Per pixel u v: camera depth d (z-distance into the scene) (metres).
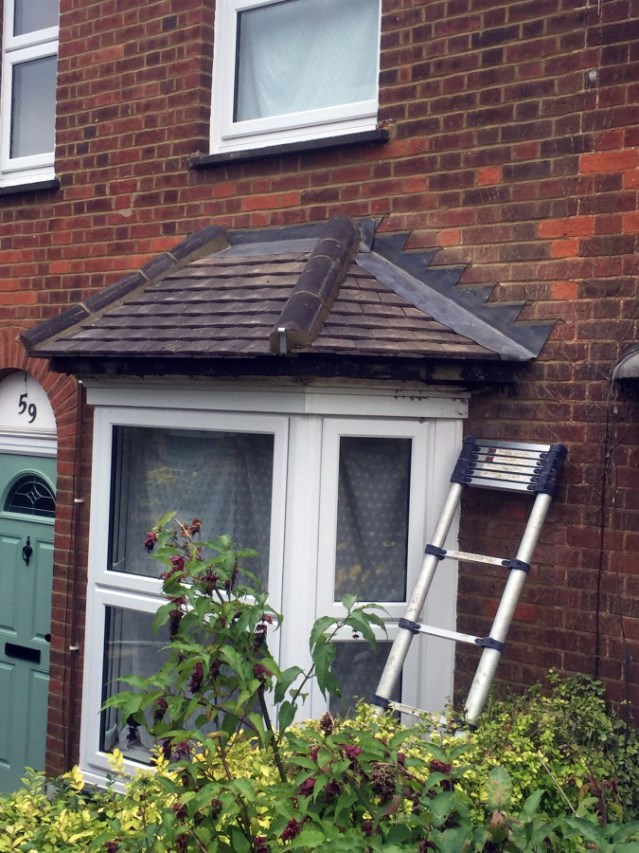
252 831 2.73
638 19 4.14
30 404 6.28
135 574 5.02
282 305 4.30
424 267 4.64
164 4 5.63
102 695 5.11
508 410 4.36
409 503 4.48
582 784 3.49
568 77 4.30
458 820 2.58
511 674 4.29
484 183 4.50
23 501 6.36
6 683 6.27
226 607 2.75
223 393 4.55
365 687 4.52
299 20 5.37
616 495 4.09
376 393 4.34
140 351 4.38
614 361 4.12
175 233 5.54
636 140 4.12
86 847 2.87
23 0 6.64
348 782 2.59
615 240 4.16
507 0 4.47
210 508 4.79
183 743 2.77
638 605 4.02
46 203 6.14
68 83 6.05
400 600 4.52
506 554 4.35
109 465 5.05
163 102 5.61
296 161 5.10
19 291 6.25
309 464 4.32
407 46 4.77
